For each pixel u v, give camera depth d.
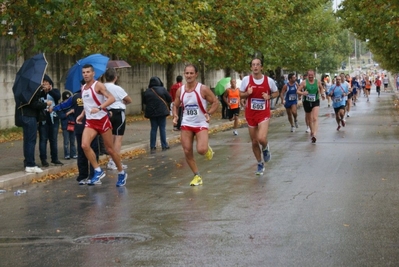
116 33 21.02
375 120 29.69
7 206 10.38
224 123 28.66
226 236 7.82
